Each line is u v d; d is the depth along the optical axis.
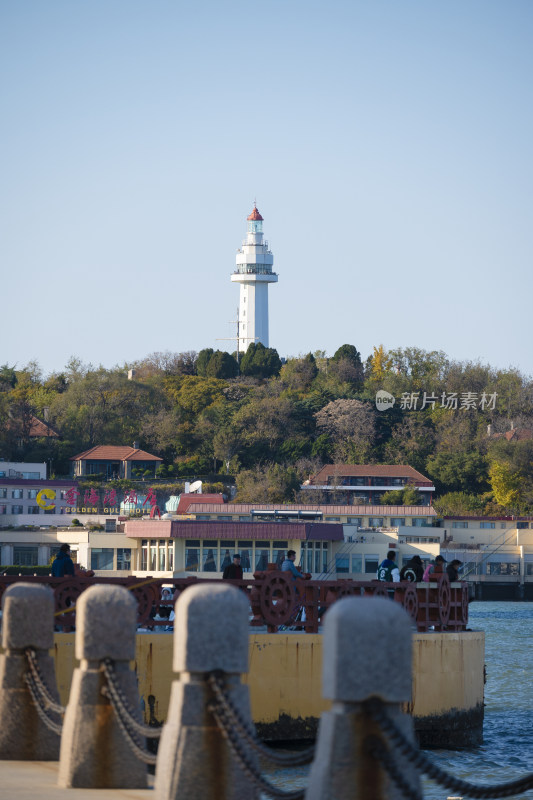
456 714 43.50
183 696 17.44
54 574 44.00
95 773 20.72
